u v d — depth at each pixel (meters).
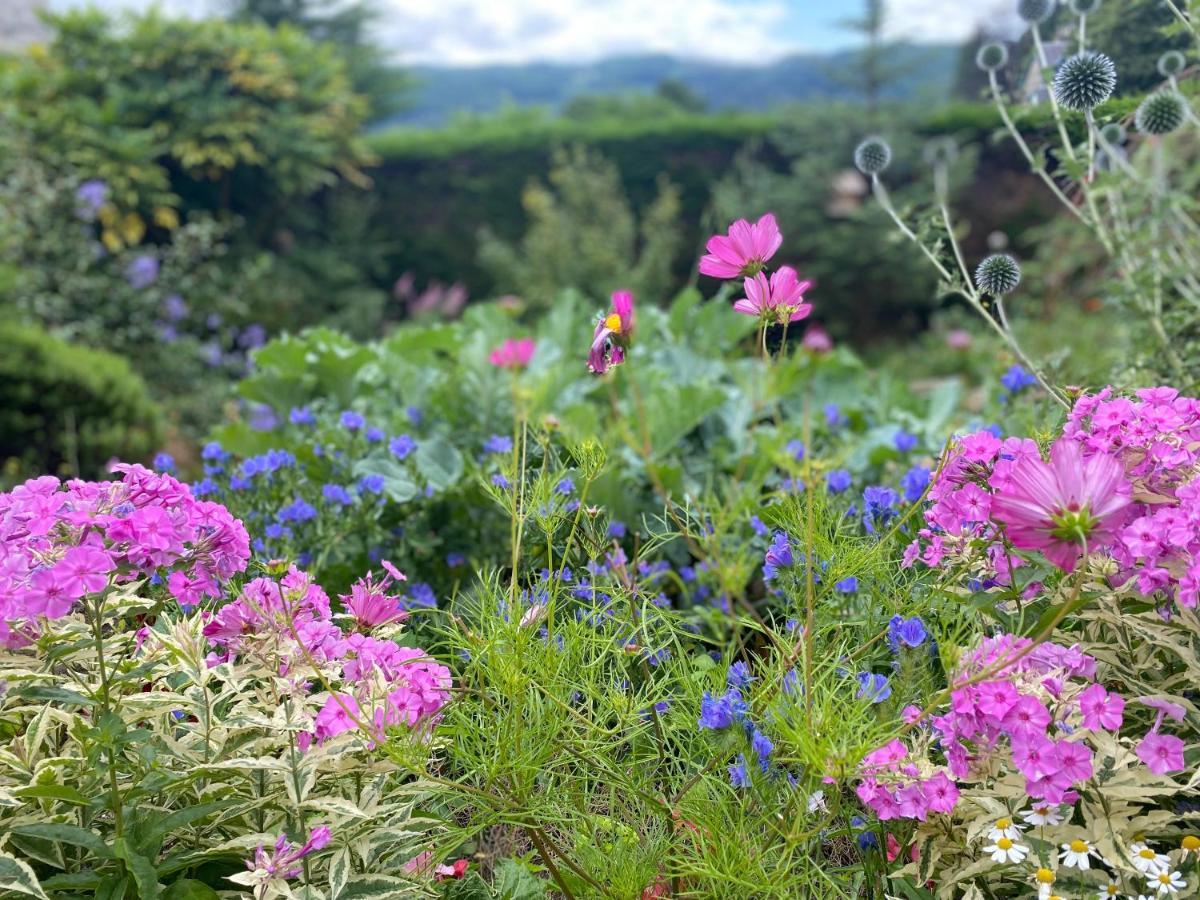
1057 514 1.33
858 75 14.87
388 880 1.51
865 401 4.57
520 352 3.75
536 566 2.24
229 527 1.69
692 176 15.75
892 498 2.21
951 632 1.74
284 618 1.62
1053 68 3.07
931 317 13.95
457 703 1.71
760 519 2.62
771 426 4.11
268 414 4.63
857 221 13.73
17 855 1.60
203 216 11.25
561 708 1.70
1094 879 1.45
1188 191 4.15
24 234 8.95
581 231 14.34
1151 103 2.79
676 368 4.65
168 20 12.26
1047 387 2.34
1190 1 2.66
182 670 1.65
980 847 1.55
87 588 1.44
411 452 3.26
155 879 1.40
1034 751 1.41
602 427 4.04
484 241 14.98
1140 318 3.53
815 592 1.96
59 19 11.77
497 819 1.63
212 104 12.12
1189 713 1.53
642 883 1.61
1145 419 1.70
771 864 1.61
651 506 3.41
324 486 2.98
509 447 3.14
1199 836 1.48
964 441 1.73
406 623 2.28
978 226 13.87
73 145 10.83
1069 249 9.98
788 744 1.60
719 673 1.77
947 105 14.88
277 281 12.45
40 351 6.51
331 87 13.59
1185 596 1.50
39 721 1.58
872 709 1.68
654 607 1.90
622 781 1.70
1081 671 1.55
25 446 6.46
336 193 14.79
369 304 13.35
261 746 1.63
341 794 1.68
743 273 1.63
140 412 6.97
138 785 1.50
